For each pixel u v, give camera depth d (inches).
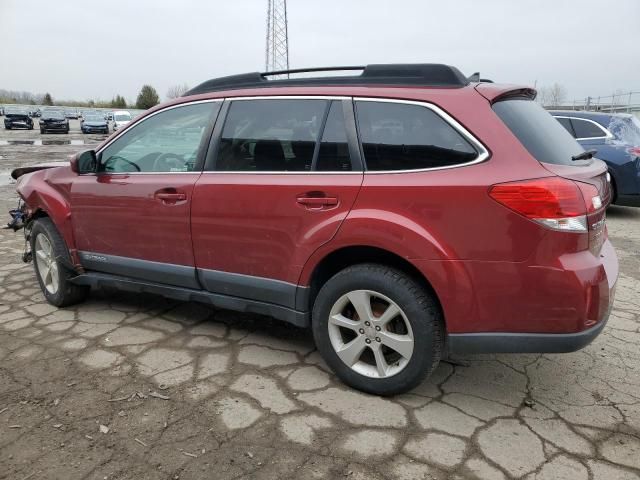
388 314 106.6
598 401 110.8
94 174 151.6
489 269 95.7
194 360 128.3
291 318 119.7
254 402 109.1
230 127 127.8
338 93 114.8
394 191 102.7
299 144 117.3
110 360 128.1
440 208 98.3
